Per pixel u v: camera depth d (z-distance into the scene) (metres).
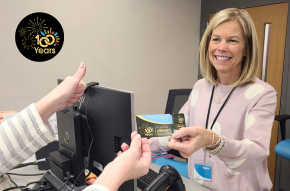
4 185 1.08
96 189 0.49
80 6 2.41
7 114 1.32
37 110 0.69
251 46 1.13
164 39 3.06
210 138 0.86
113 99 0.81
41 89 2.31
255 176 1.11
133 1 2.74
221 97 1.24
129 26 2.75
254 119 1.04
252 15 2.77
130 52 2.80
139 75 2.92
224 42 1.11
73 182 0.94
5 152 0.64
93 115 0.91
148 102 3.05
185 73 3.34
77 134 0.90
